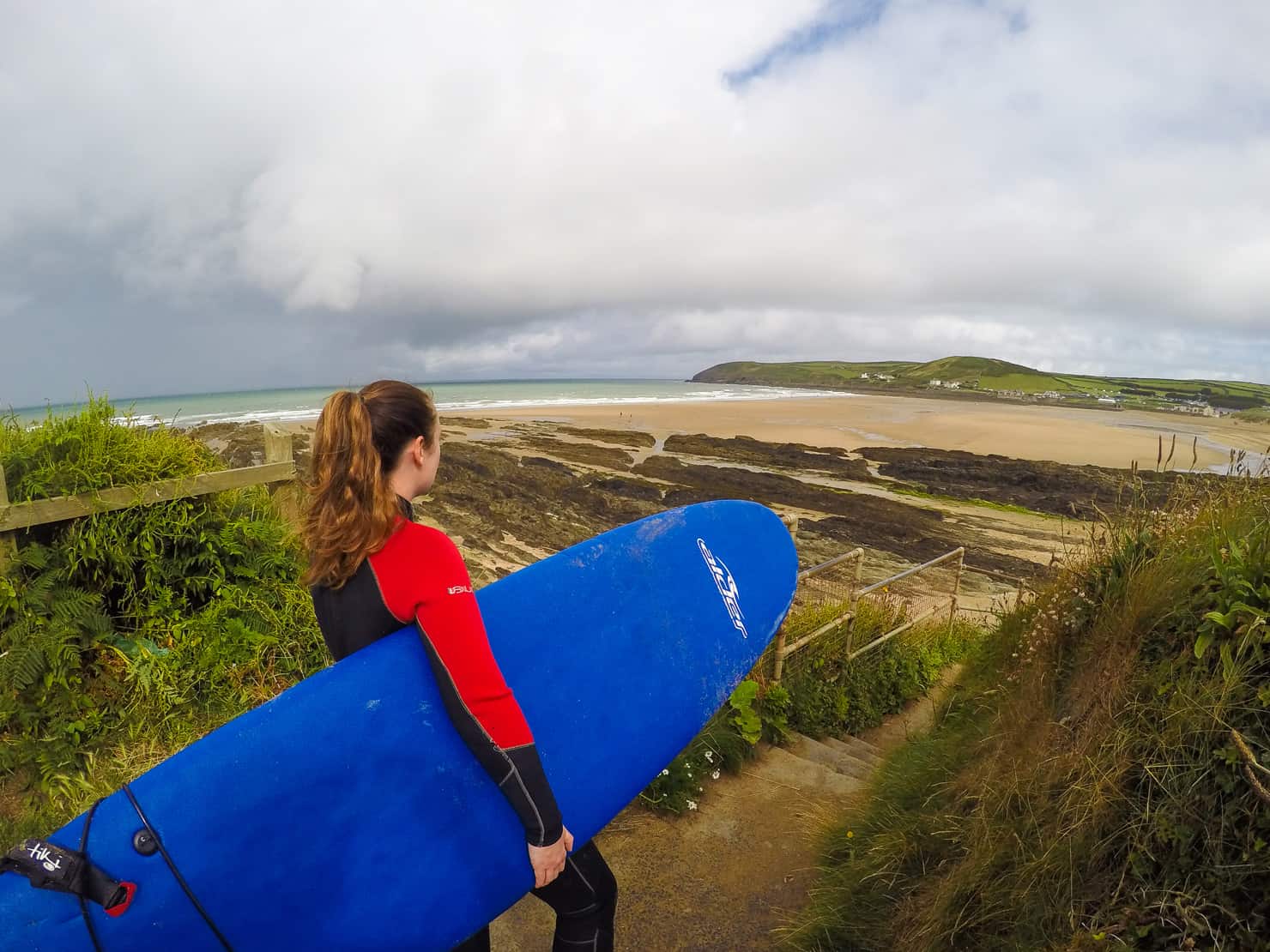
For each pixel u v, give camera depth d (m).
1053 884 1.57
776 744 3.67
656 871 2.52
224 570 3.26
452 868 1.34
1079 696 2.00
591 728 1.68
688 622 2.12
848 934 2.02
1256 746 1.35
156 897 1.14
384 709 1.30
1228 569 1.62
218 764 1.23
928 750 2.76
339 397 1.23
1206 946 1.27
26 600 2.72
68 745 2.57
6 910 1.08
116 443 3.13
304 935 1.23
